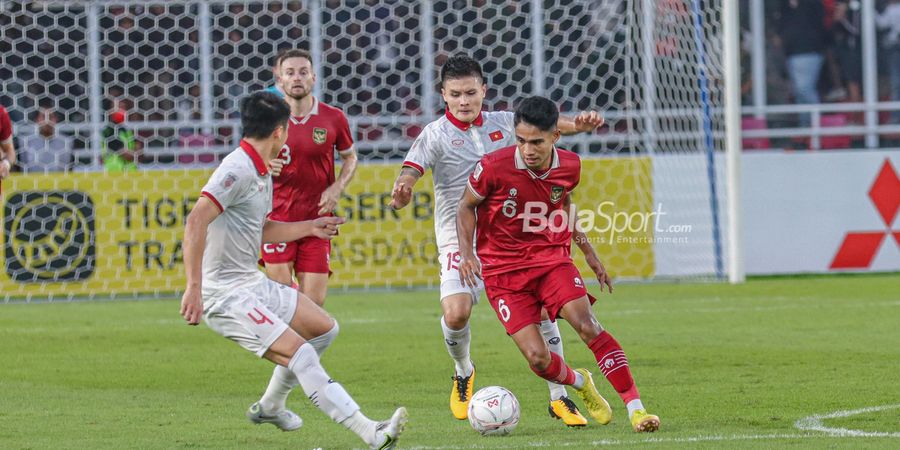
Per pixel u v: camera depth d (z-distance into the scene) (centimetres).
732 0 3166
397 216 3259
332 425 1467
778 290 3106
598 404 1437
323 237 1358
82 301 3084
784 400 1583
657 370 1872
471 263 1410
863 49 4144
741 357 1997
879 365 1889
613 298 2986
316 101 2005
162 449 1312
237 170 1251
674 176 3381
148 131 3741
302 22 3862
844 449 1235
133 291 3156
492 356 2055
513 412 1371
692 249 3394
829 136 4162
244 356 2112
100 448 1318
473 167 1623
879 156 3522
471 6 3825
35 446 1330
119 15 3625
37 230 3123
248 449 1310
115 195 3164
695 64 3372
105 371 1950
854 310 2659
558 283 1387
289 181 1998
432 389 1750
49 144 3503
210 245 1275
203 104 3741
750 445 1264
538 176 1385
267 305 1296
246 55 3747
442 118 1641
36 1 3494
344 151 2036
